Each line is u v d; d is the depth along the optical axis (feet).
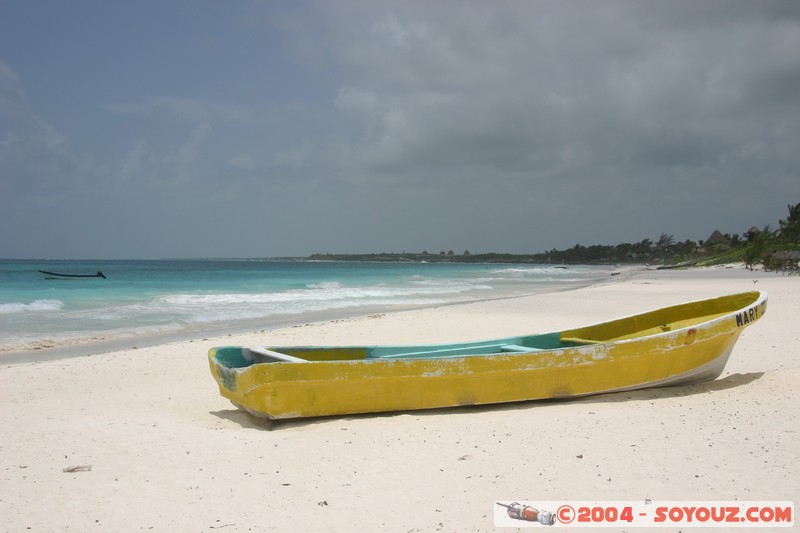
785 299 72.84
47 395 31.60
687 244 415.03
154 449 21.67
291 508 16.22
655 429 21.97
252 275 201.67
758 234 203.62
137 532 15.05
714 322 27.45
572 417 24.02
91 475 19.10
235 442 22.45
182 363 40.70
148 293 102.37
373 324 59.67
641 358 27.14
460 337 50.44
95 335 55.47
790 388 27.37
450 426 23.57
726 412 23.85
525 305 79.92
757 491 16.37
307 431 23.79
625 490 16.74
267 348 29.94
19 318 66.95
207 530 15.05
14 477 18.99
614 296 93.66
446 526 14.90
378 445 21.43
